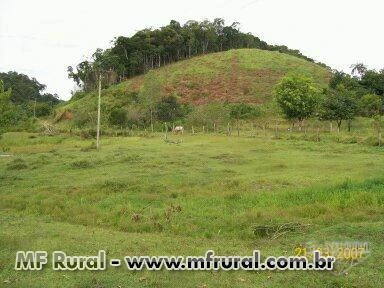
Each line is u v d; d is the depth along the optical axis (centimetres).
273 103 6425
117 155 2856
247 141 3641
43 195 1644
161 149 3206
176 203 1493
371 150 2916
